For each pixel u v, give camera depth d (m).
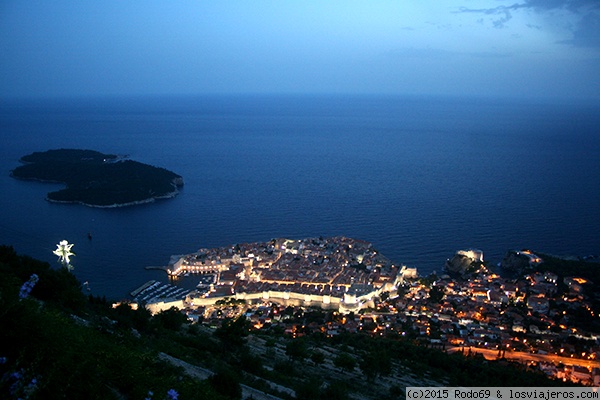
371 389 60.53
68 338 26.83
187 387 30.66
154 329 56.12
